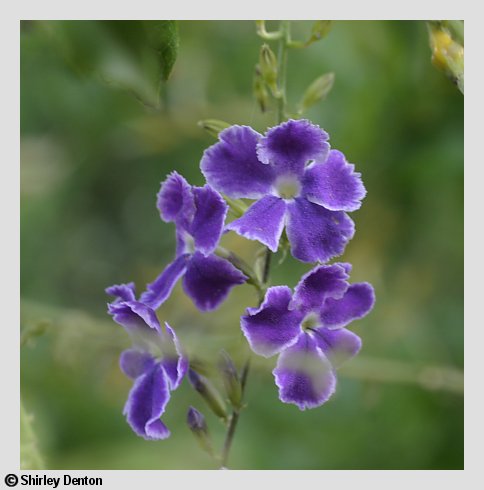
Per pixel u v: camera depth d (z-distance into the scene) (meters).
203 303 0.22
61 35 0.21
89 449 0.25
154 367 0.22
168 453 0.24
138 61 0.21
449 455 0.27
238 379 0.22
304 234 0.22
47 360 0.27
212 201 0.22
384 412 0.27
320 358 0.22
